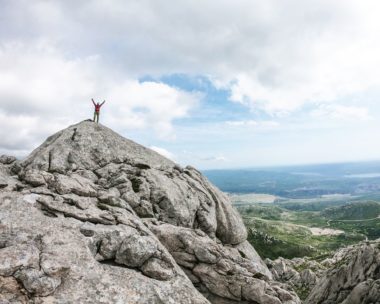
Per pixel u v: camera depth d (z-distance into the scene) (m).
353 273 48.00
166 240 30.75
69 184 29.30
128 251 22.94
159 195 39.56
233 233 45.47
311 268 122.56
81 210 25.92
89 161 42.47
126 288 20.59
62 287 19.12
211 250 30.66
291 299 29.67
